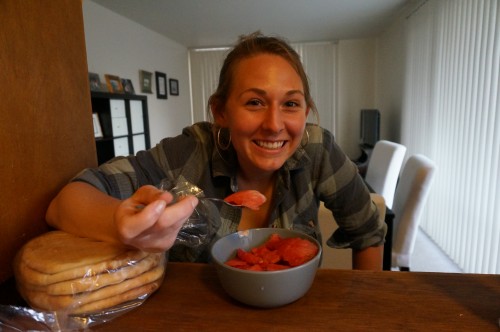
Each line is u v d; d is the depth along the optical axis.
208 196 0.72
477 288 0.45
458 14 2.19
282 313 0.40
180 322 0.39
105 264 0.39
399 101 3.49
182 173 0.73
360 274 0.49
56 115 0.52
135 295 0.41
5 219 0.44
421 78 2.85
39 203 0.49
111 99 2.67
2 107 0.42
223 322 0.39
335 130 4.77
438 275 0.48
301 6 3.05
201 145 0.76
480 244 1.94
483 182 1.89
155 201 0.35
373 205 0.87
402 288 0.45
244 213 0.75
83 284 0.38
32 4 0.46
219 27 3.73
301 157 0.76
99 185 0.55
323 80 4.68
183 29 3.79
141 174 0.68
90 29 2.78
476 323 0.38
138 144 3.11
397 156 2.08
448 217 2.34
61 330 0.37
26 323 0.37
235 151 0.71
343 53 4.55
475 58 1.98
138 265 0.41
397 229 1.72
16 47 0.44
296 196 0.78
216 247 0.50
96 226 0.44
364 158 3.84
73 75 0.56
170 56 4.33
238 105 0.59
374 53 4.50
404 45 3.30
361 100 4.63
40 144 0.49
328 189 0.82
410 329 0.37
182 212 0.37
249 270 0.40
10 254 0.45
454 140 2.24
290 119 0.59
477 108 1.96
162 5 2.95
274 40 0.62
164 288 0.46
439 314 0.39
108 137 2.64
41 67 0.48
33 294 0.39
